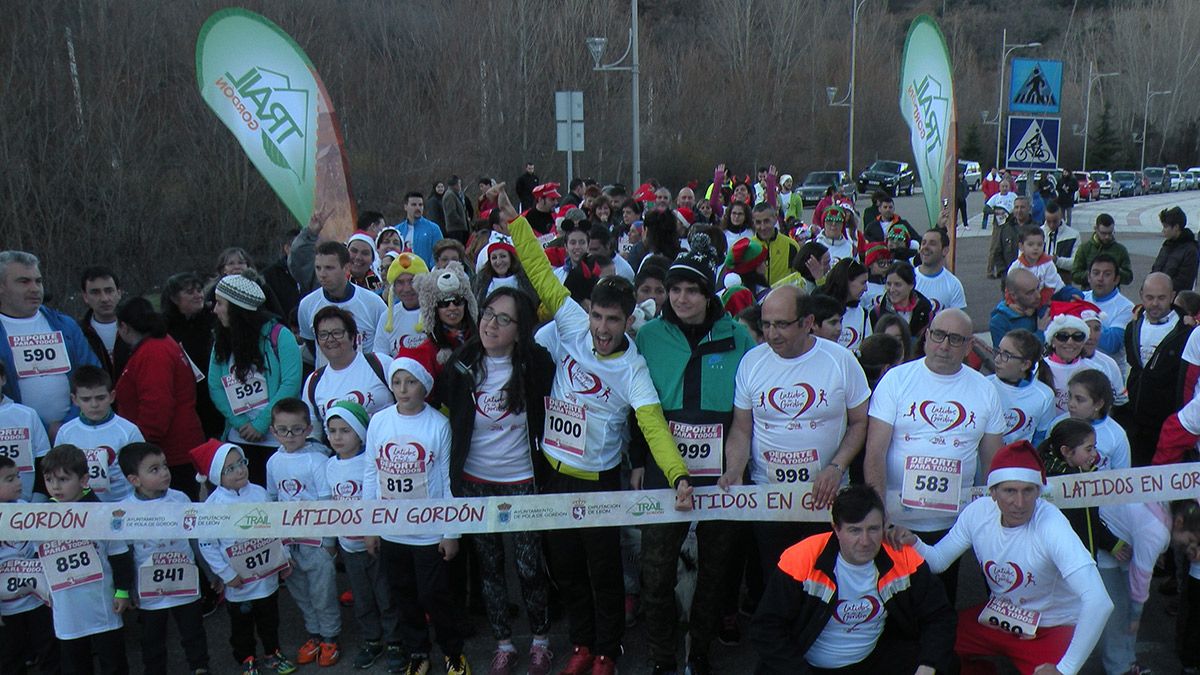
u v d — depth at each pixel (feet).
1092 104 276.82
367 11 101.09
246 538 14.64
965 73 252.42
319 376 17.56
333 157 25.72
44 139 59.52
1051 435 14.74
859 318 21.35
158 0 69.67
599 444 14.65
